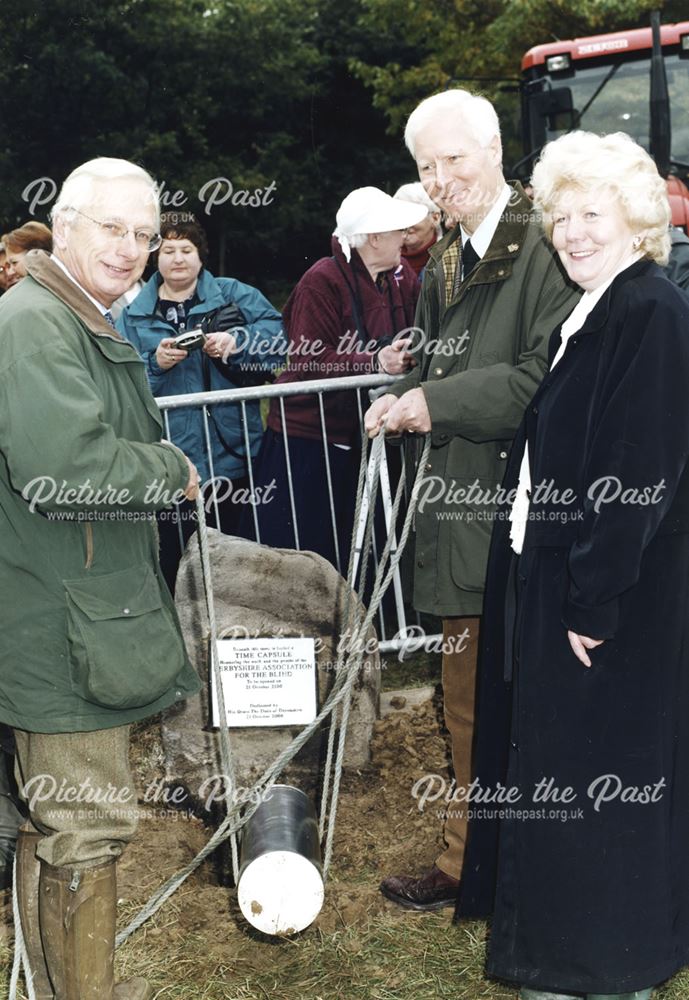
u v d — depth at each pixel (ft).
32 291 7.77
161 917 10.52
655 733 7.88
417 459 10.75
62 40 57.26
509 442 9.71
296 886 9.14
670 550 7.91
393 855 11.62
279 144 64.80
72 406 7.35
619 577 7.49
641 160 7.88
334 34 78.38
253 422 15.16
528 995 8.71
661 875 7.94
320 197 70.18
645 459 7.45
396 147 80.53
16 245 14.53
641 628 7.86
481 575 9.69
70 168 57.72
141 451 7.85
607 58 29.50
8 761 10.80
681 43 29.19
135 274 8.15
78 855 8.05
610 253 7.91
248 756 12.53
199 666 12.43
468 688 10.39
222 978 9.67
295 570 12.51
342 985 9.52
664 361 7.53
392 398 9.93
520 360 9.44
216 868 11.42
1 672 7.79
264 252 64.23
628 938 7.86
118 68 59.82
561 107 28.96
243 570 12.44
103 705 7.72
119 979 9.66
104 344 7.93
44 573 7.68
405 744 13.55
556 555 8.10
